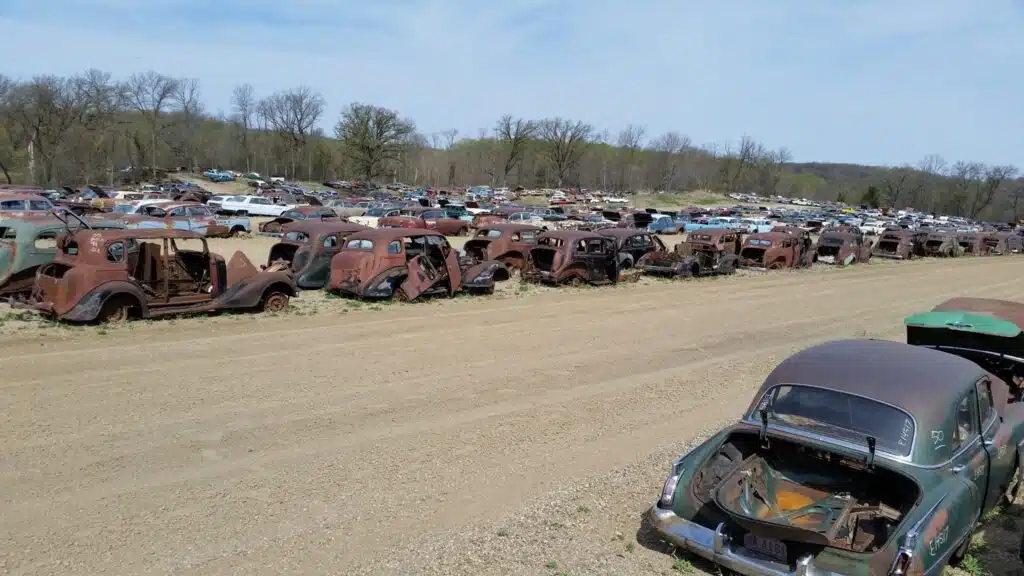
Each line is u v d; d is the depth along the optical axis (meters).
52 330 11.55
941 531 4.59
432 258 17.62
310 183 101.81
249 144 117.44
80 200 45.44
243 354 10.96
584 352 12.48
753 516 4.94
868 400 5.29
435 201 68.19
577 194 115.94
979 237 46.38
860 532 4.85
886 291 24.02
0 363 9.65
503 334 13.63
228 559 5.11
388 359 11.20
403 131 100.44
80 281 11.85
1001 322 7.96
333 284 16.44
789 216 82.44
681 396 9.97
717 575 5.10
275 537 5.46
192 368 10.00
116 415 7.95
